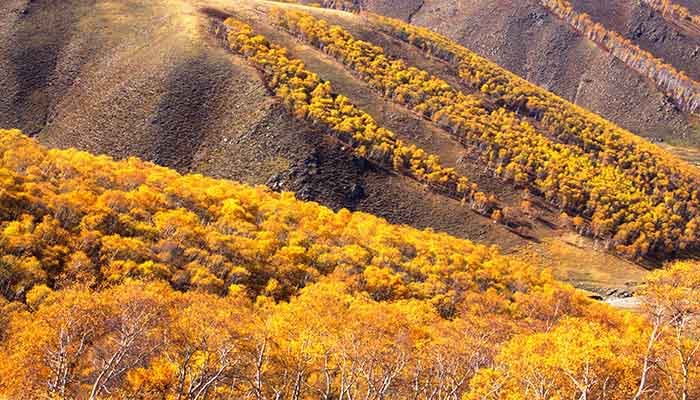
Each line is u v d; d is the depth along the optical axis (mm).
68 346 30453
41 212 59438
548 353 28516
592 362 25891
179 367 31656
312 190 124875
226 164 130000
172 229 65375
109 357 31031
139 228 63219
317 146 134875
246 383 33406
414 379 35406
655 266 135750
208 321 32281
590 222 144250
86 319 31500
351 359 33062
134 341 31422
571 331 30578
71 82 147250
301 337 33156
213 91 145250
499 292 77750
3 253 50969
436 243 97750
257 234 72562
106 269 52938
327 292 54500
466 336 41469
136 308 32531
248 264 63688
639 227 144125
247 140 134250
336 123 143125
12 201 58094
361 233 90250
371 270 69625
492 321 52406
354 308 45219
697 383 25531
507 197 147625
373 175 135750
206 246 64500
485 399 29969
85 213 62031
